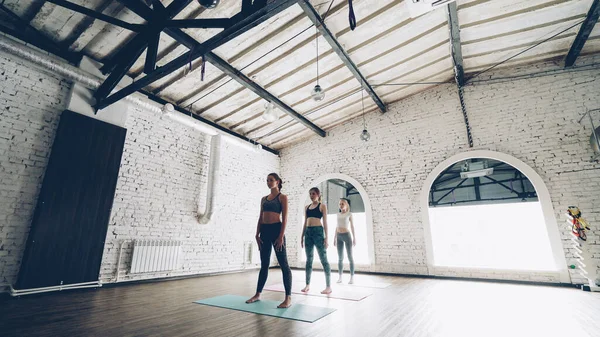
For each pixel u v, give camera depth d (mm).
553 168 4457
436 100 5824
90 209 3641
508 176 8750
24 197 3250
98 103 3826
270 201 2746
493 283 4367
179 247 4727
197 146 5500
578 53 4426
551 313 2420
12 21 3248
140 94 4637
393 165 5980
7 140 3213
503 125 5020
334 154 6898
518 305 2748
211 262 5355
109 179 3887
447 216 10750
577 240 4059
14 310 2418
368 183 6176
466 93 5531
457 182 9461
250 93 5234
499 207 9938
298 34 4012
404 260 5359
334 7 3699
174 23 2754
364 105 6344
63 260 3328
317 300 2879
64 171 3457
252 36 3896
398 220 5613
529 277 4297
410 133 5949
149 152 4598
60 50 3648
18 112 3328
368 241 5809
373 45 4566
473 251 10039
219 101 5344
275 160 7738
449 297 3148
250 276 5145
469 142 5207
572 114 4516
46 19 3277
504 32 4422
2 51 3088
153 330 1820
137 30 2912
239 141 6156
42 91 3549
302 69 4805
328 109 6301
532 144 4699
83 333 1754
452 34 4137
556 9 3941
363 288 3725
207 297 3016
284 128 6824
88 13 2699
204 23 2549
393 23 4141
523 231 9438
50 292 3246
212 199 5258
